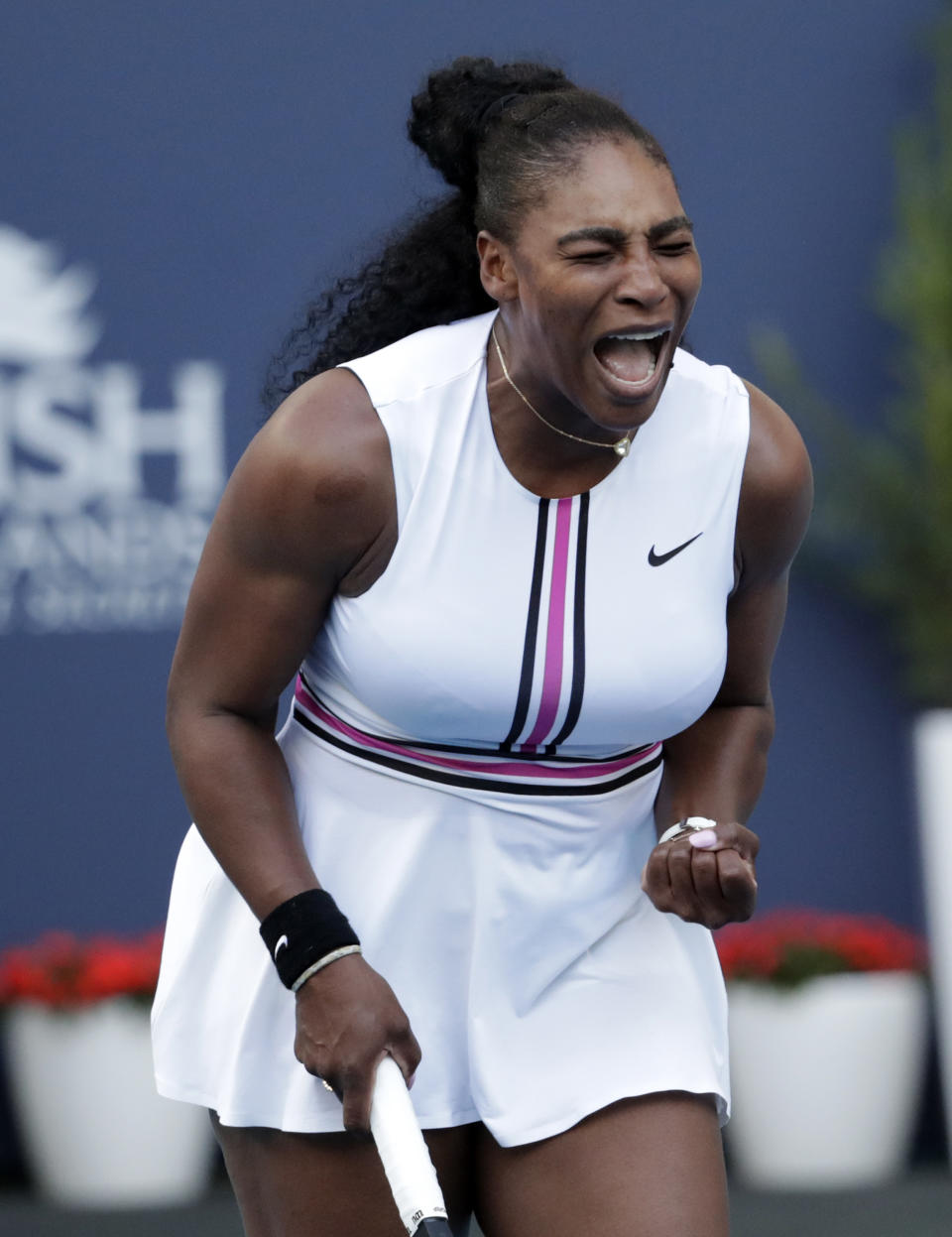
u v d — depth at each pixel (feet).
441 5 75.20
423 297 30.71
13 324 73.26
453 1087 29.01
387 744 28.73
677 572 28.30
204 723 28.37
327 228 74.59
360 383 27.53
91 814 73.15
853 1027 71.41
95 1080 69.21
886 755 76.33
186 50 74.13
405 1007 28.84
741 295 76.48
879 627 76.54
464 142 28.43
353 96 74.74
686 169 76.18
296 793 29.53
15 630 73.05
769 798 75.92
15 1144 73.05
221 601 27.86
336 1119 28.48
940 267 73.72
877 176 76.84
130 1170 69.46
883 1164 72.23
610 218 25.82
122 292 73.82
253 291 74.33
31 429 73.31
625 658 28.02
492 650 27.53
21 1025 69.92
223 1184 72.18
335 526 27.09
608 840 29.60
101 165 73.72
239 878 28.02
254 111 74.38
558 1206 28.40
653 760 30.40
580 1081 28.60
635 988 29.40
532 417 27.27
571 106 26.96
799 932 72.59
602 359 26.35
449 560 27.43
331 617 28.19
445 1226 25.04
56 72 73.51
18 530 73.15
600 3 75.87
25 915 72.79
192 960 29.94
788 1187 71.15
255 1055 29.07
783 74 76.59
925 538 74.69
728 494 28.53
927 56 76.84
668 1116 28.58
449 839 28.78
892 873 76.23
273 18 74.49
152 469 73.87
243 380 74.23
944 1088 73.26
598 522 27.81
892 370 76.84
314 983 27.09
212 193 74.18
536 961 29.19
